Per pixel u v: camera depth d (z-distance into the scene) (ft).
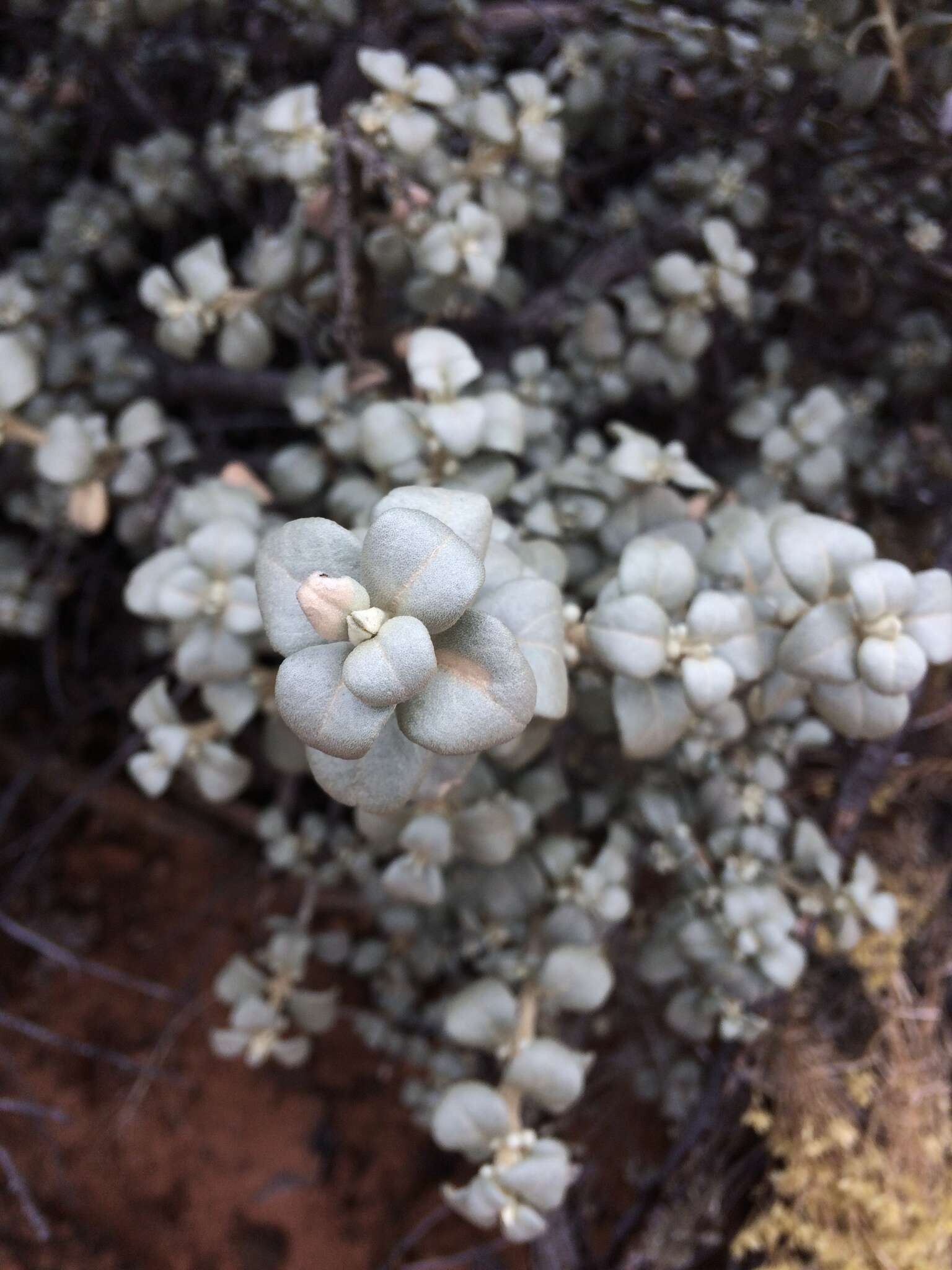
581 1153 0.76
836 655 0.51
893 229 0.82
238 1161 0.82
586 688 0.61
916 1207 0.65
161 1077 0.83
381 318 0.75
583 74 0.75
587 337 0.74
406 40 0.84
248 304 0.68
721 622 0.52
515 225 0.70
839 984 0.75
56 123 0.84
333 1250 0.79
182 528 0.65
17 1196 0.79
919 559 0.81
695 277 0.69
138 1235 0.79
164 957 0.88
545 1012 0.65
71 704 0.91
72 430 0.65
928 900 0.75
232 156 0.78
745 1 0.75
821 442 0.72
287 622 0.43
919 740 0.76
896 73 0.65
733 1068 0.69
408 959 0.78
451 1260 0.78
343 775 0.45
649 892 0.77
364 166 0.64
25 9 0.79
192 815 0.90
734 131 0.78
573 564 0.66
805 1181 0.65
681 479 0.63
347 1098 0.85
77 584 0.89
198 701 0.88
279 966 0.70
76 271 0.80
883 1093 0.69
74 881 0.90
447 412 0.60
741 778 0.68
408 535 0.39
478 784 0.59
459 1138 0.55
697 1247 0.69
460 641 0.42
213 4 0.77
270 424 0.85
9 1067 0.83
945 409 0.84
